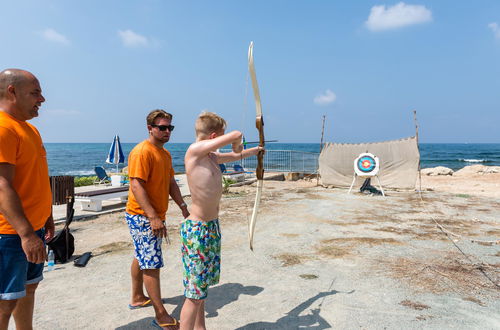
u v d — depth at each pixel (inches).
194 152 90.7
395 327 112.2
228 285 147.4
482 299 133.6
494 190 508.7
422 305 128.1
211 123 93.5
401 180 495.2
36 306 126.9
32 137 83.0
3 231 75.9
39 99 83.0
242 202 366.3
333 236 229.8
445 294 138.1
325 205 354.6
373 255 188.9
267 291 141.1
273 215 299.6
